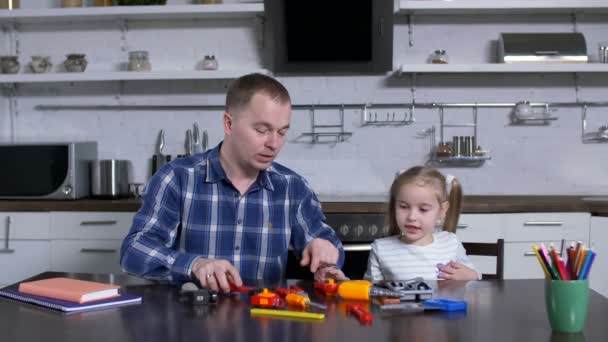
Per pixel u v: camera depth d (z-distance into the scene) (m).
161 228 1.74
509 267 3.04
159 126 3.75
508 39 3.43
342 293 1.40
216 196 1.81
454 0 3.35
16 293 1.41
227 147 1.78
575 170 3.62
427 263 1.91
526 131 3.62
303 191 1.89
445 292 1.45
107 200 3.31
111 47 3.76
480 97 3.62
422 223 1.88
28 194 3.31
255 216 1.83
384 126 3.65
